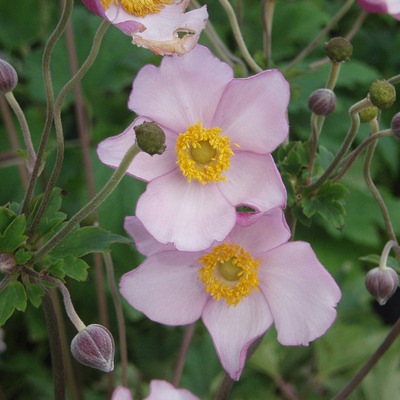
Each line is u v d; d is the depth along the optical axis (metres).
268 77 0.38
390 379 0.57
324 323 0.38
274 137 0.38
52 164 0.50
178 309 0.38
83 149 0.51
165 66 0.38
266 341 0.57
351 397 0.58
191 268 0.39
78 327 0.37
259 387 0.58
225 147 0.38
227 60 0.47
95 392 0.56
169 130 0.39
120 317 0.44
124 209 0.57
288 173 0.42
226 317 0.39
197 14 0.38
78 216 0.37
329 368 0.57
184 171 0.38
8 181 0.57
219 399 0.42
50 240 0.38
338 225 0.41
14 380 0.59
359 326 0.57
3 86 0.39
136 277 0.38
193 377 0.57
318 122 0.42
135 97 0.38
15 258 0.38
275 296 0.38
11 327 0.60
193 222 0.38
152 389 0.38
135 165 0.38
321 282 0.38
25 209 0.39
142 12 0.39
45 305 0.40
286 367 0.59
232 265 0.39
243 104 0.38
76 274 0.39
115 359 0.59
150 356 0.59
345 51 0.41
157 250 0.38
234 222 0.38
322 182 0.42
